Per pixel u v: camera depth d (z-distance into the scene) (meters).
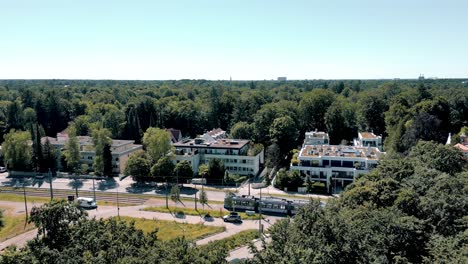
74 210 41.41
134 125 145.50
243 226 75.50
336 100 156.88
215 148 112.19
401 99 145.38
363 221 42.53
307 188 95.19
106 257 34.41
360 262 33.44
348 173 95.62
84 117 153.75
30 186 103.62
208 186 102.38
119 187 101.94
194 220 78.88
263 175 112.38
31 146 118.50
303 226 36.28
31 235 71.25
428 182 55.31
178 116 156.12
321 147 109.25
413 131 108.62
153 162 106.50
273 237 36.78
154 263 31.78
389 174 62.62
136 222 77.19
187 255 32.69
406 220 41.34
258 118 138.00
